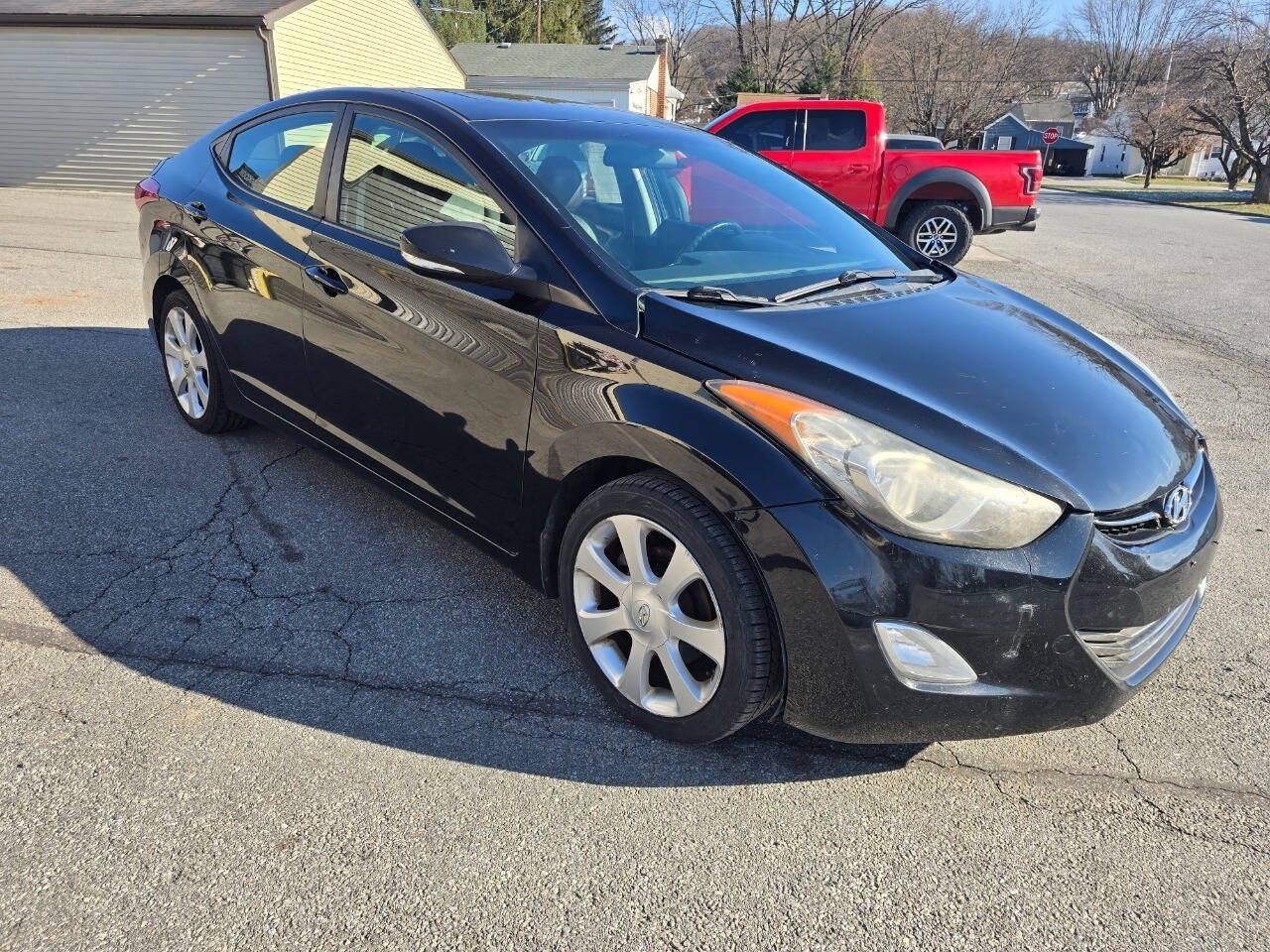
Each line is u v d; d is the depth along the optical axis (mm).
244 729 2342
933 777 2316
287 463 3971
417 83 20484
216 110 14719
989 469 1993
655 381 2215
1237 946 1852
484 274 2414
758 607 2080
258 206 3514
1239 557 3611
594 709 2506
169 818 2039
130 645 2656
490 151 2752
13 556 3096
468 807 2129
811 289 2709
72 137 14992
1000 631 1957
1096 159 71938
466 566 3203
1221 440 4953
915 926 1876
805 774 2307
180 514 3463
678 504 2145
